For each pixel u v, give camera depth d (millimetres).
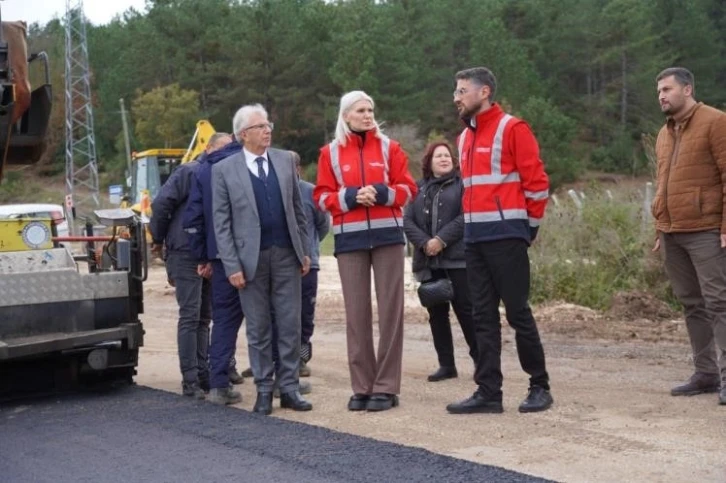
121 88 68500
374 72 56625
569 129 52438
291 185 7906
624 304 13055
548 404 7492
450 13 63656
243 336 12859
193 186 8117
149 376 10000
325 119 60312
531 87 57031
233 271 7727
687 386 7887
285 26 62000
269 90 61188
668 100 7660
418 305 14805
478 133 7422
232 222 7816
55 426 7359
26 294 8375
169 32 65812
